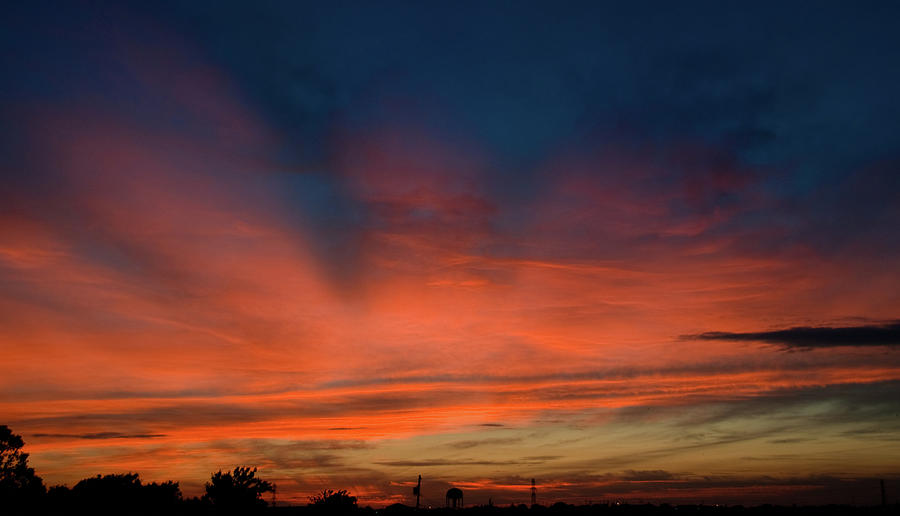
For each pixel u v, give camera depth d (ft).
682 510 341.41
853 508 334.24
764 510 336.29
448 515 310.04
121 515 156.97
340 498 181.37
